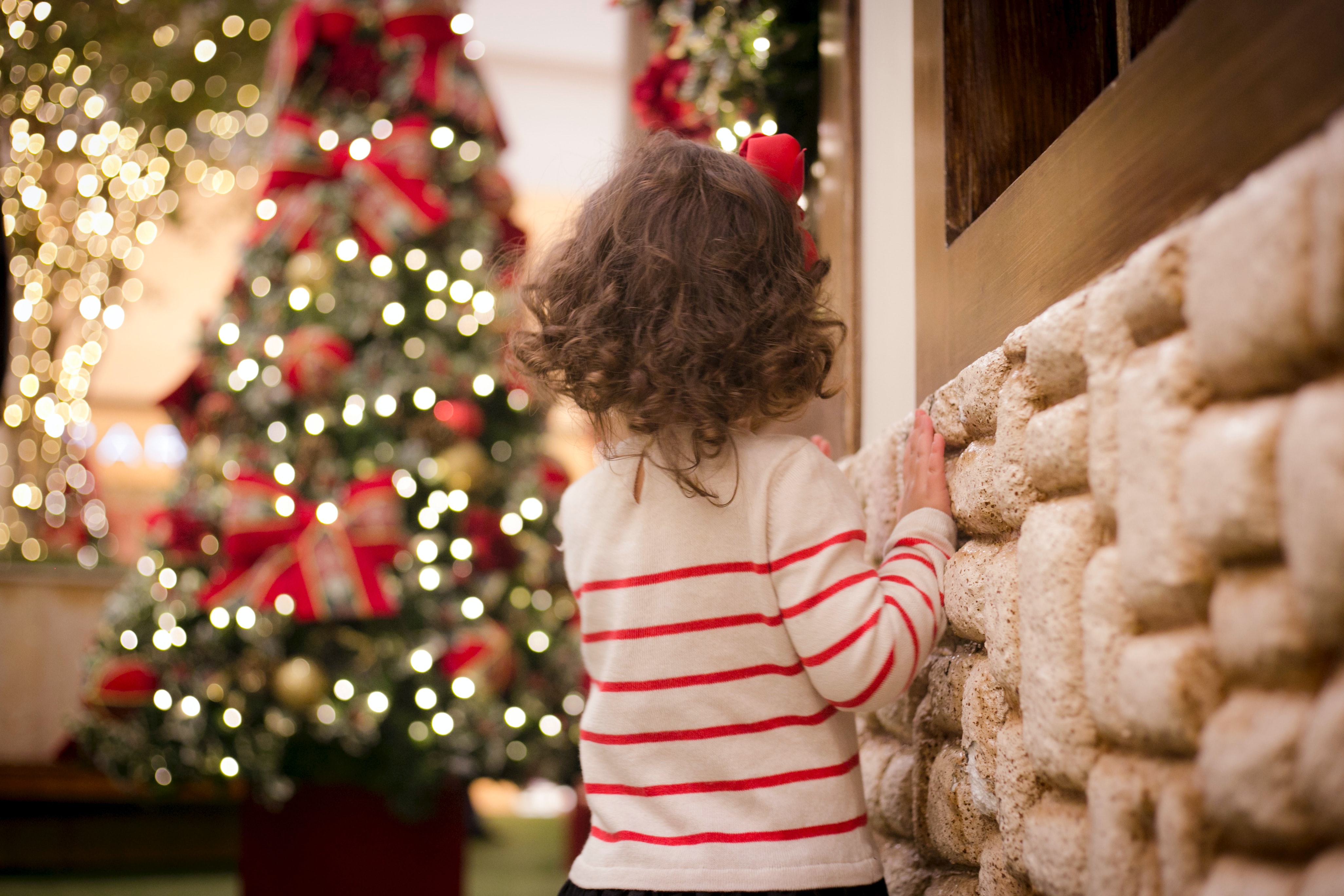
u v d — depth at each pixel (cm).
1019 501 75
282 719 228
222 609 225
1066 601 65
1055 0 103
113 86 366
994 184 100
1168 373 54
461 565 246
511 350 104
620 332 86
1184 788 52
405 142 252
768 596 82
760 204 88
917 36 110
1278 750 45
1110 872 58
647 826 81
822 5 156
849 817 80
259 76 394
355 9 260
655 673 83
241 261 255
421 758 231
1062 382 70
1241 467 47
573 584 94
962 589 84
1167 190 60
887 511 106
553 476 275
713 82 167
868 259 134
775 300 85
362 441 242
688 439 86
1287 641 45
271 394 237
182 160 395
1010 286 84
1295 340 45
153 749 229
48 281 362
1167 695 52
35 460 377
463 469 244
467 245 257
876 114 130
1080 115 82
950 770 86
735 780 80
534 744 246
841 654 79
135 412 657
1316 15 47
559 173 679
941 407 94
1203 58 56
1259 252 47
